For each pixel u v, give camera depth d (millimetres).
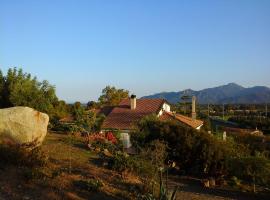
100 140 28062
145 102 44281
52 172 15641
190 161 28219
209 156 27609
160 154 20297
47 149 20812
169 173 27375
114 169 19438
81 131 31891
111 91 70375
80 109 35844
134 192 16422
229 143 31000
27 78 32562
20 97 31031
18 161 15258
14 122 17391
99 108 50250
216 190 24031
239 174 26109
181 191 21859
